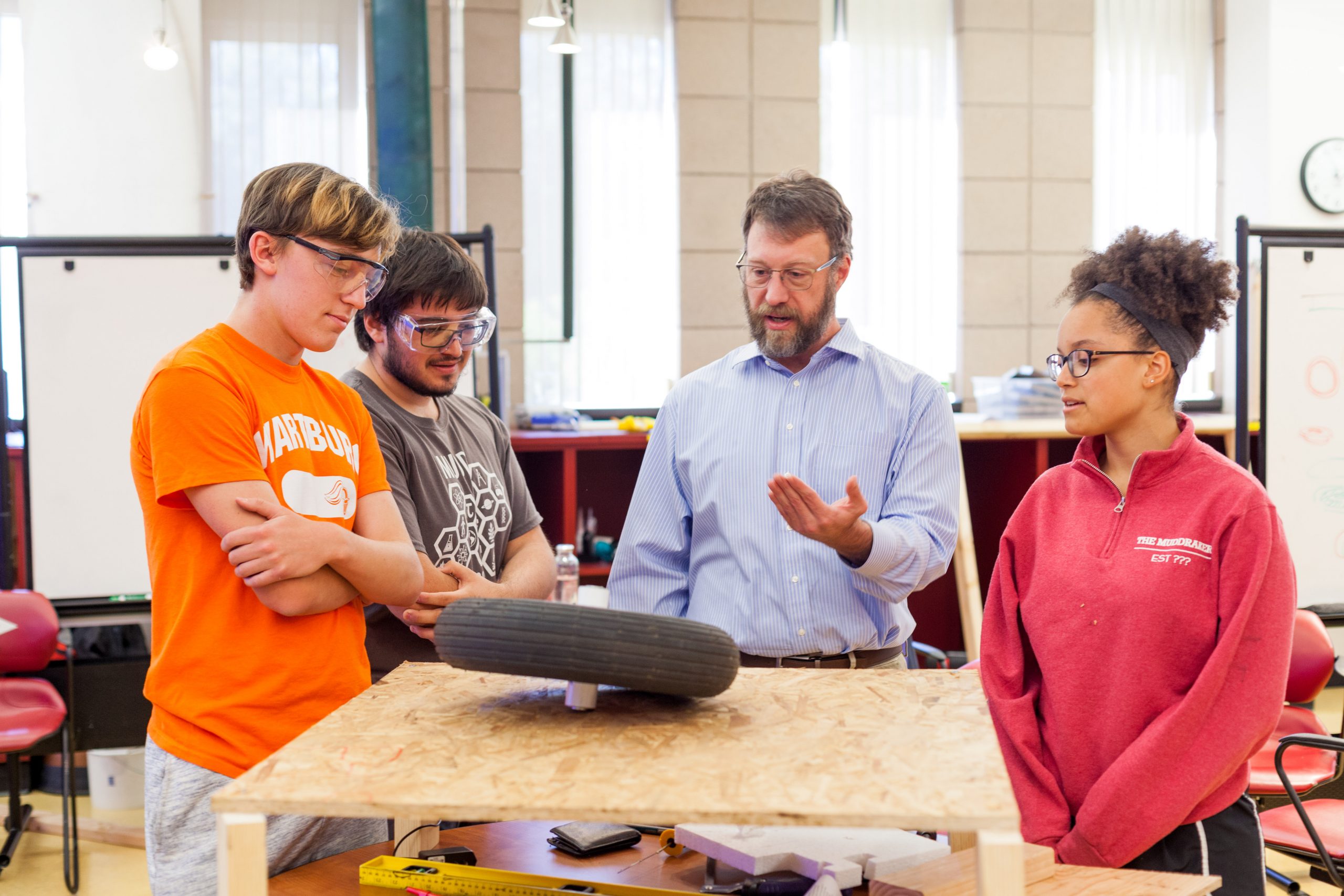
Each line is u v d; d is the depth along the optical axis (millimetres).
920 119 5910
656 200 5672
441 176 5367
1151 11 6062
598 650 1047
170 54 4840
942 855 1275
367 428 1671
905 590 1806
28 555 3289
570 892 1200
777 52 5672
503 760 977
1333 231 3316
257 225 1461
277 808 905
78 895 3020
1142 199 6129
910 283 5941
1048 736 1487
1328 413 3357
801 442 1960
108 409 3303
